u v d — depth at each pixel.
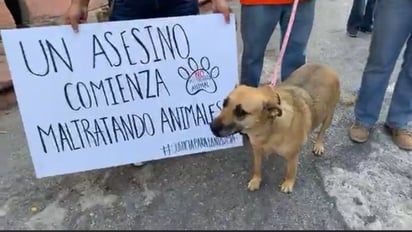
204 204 2.61
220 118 2.28
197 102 2.75
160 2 2.66
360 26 4.91
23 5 4.28
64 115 2.54
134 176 2.82
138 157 2.75
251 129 2.35
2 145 3.12
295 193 2.68
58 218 2.51
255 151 2.58
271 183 2.76
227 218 2.51
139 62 2.58
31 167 2.90
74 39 2.44
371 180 2.78
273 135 2.42
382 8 2.72
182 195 2.67
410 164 2.93
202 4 5.13
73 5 2.44
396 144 3.10
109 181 2.78
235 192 2.69
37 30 2.36
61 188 2.72
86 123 2.60
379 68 2.92
